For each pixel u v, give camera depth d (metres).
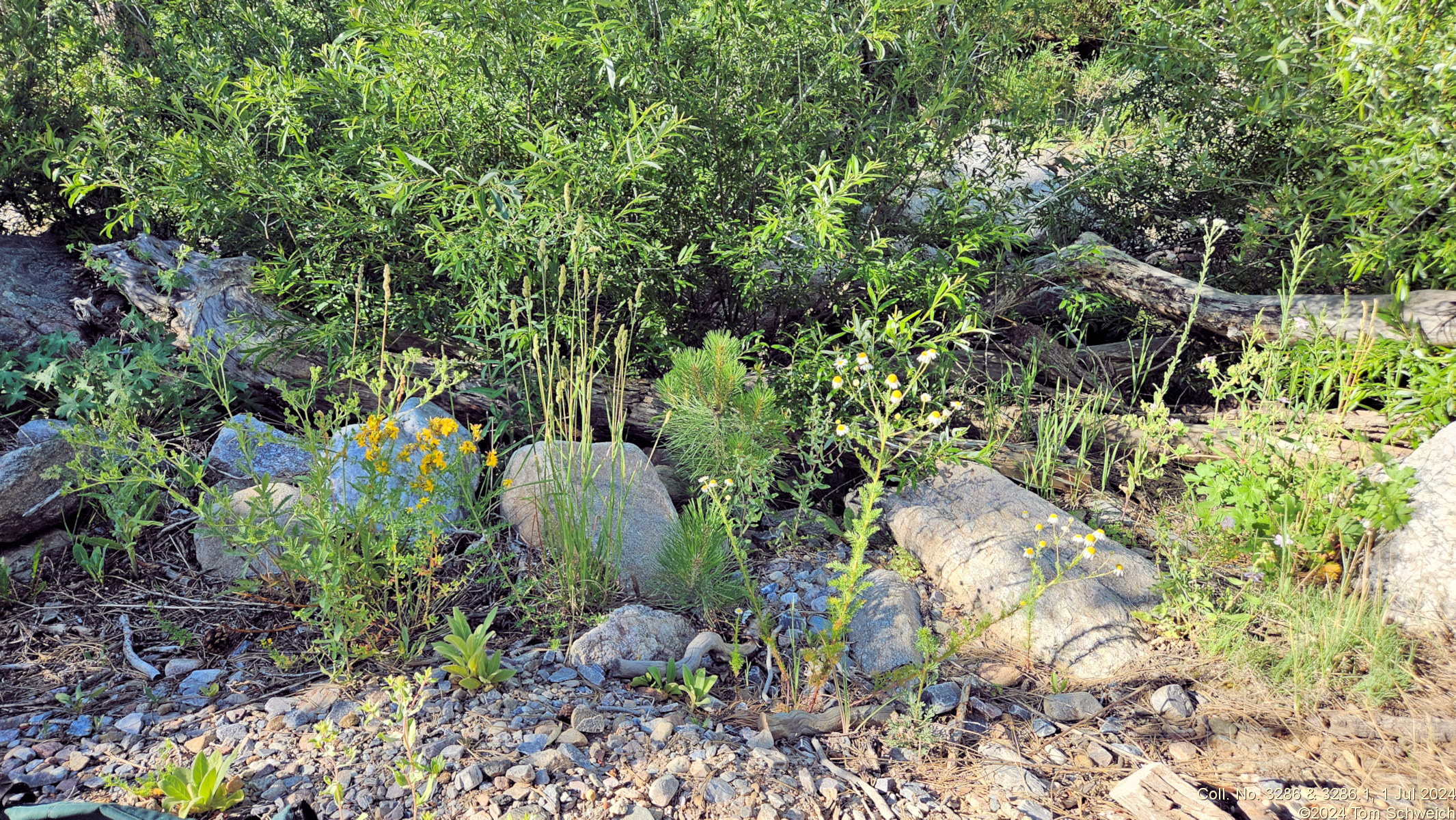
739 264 4.00
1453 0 3.70
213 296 4.52
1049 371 4.99
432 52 3.76
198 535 3.19
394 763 2.42
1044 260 4.99
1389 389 3.94
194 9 5.44
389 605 3.27
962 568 3.44
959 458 3.98
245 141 4.12
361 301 4.25
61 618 3.14
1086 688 2.93
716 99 4.01
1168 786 2.41
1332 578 3.30
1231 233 5.30
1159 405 4.04
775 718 2.70
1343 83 3.87
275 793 2.29
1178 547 3.39
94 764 2.40
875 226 4.51
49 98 5.30
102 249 4.76
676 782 2.39
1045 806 2.40
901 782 2.49
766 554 3.78
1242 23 4.33
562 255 3.81
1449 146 3.69
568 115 4.12
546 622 3.23
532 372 4.24
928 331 4.50
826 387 4.07
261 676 2.88
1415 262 4.11
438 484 3.57
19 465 3.41
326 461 3.09
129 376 3.96
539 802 2.28
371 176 4.04
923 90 4.47
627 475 3.82
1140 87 5.16
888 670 3.01
